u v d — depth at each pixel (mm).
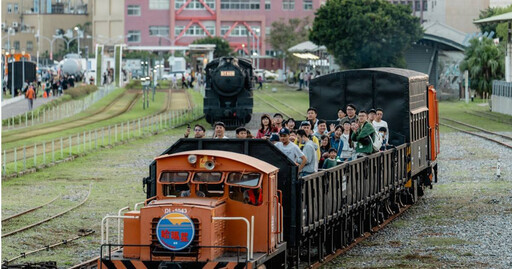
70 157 50312
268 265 18422
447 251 24094
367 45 108500
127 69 172750
